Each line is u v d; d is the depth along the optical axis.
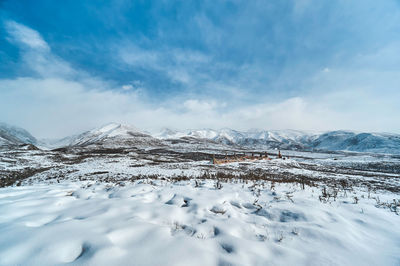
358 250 3.01
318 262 2.68
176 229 3.56
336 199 5.60
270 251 2.92
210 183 7.84
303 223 3.96
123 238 2.92
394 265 2.62
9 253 2.35
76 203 4.73
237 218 4.15
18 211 4.02
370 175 24.66
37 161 29.72
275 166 27.86
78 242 2.69
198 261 2.50
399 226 3.90
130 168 22.00
